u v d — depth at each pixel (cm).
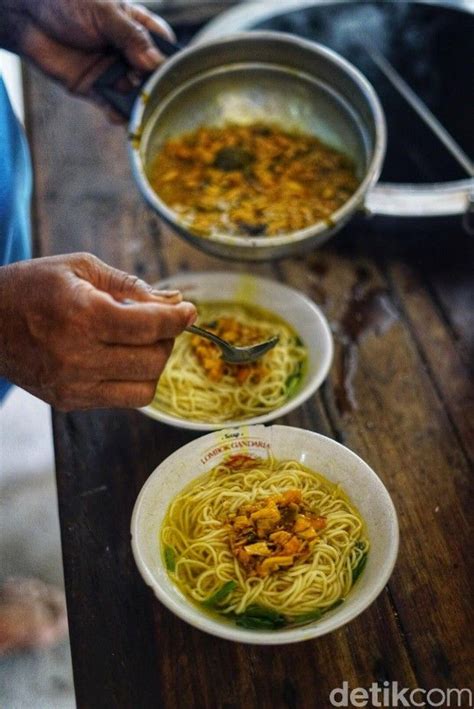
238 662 74
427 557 79
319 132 105
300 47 99
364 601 67
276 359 92
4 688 114
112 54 101
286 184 102
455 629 75
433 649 74
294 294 95
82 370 72
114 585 79
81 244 110
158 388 93
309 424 89
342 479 78
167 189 102
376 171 92
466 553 79
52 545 129
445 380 93
